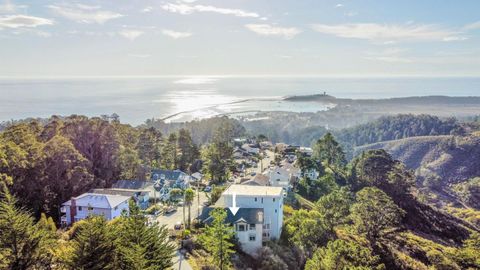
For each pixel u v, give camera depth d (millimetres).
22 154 54469
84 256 24203
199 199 68812
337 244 36812
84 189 63406
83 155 70500
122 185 72375
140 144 96812
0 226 24141
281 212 52969
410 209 88562
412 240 63406
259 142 162500
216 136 157250
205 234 42281
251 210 48656
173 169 100438
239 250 45344
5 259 23938
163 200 68562
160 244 27844
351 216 59656
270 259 43219
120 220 33938
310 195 84688
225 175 90062
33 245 25094
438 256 55312
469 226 94250
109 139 76562
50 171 59062
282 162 112250
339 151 117562
